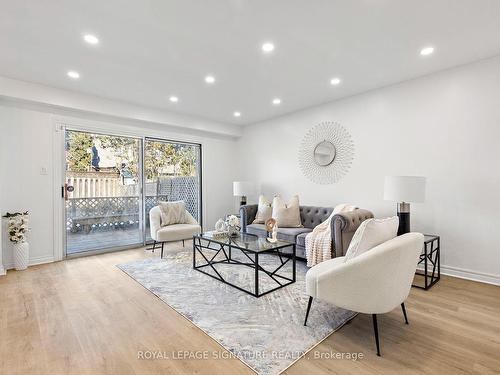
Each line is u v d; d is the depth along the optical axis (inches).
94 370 59.5
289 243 112.8
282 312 85.4
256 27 87.1
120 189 175.5
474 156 113.0
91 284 110.6
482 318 81.6
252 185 200.4
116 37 92.4
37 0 73.0
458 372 58.3
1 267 122.7
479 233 112.2
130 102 163.6
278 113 189.0
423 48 101.0
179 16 81.0
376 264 63.9
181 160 206.8
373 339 71.0
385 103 139.6
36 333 74.1
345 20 83.5
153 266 134.0
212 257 149.3
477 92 111.9
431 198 124.2
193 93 148.9
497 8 77.7
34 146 138.6
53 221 144.1
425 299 95.2
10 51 101.5
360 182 150.5
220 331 74.9
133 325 78.5
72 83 133.3
